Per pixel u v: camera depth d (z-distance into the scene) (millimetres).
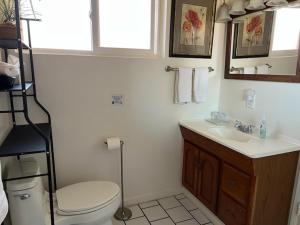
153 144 2279
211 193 1969
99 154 2080
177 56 2182
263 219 1628
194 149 2166
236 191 1686
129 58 2018
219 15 2172
